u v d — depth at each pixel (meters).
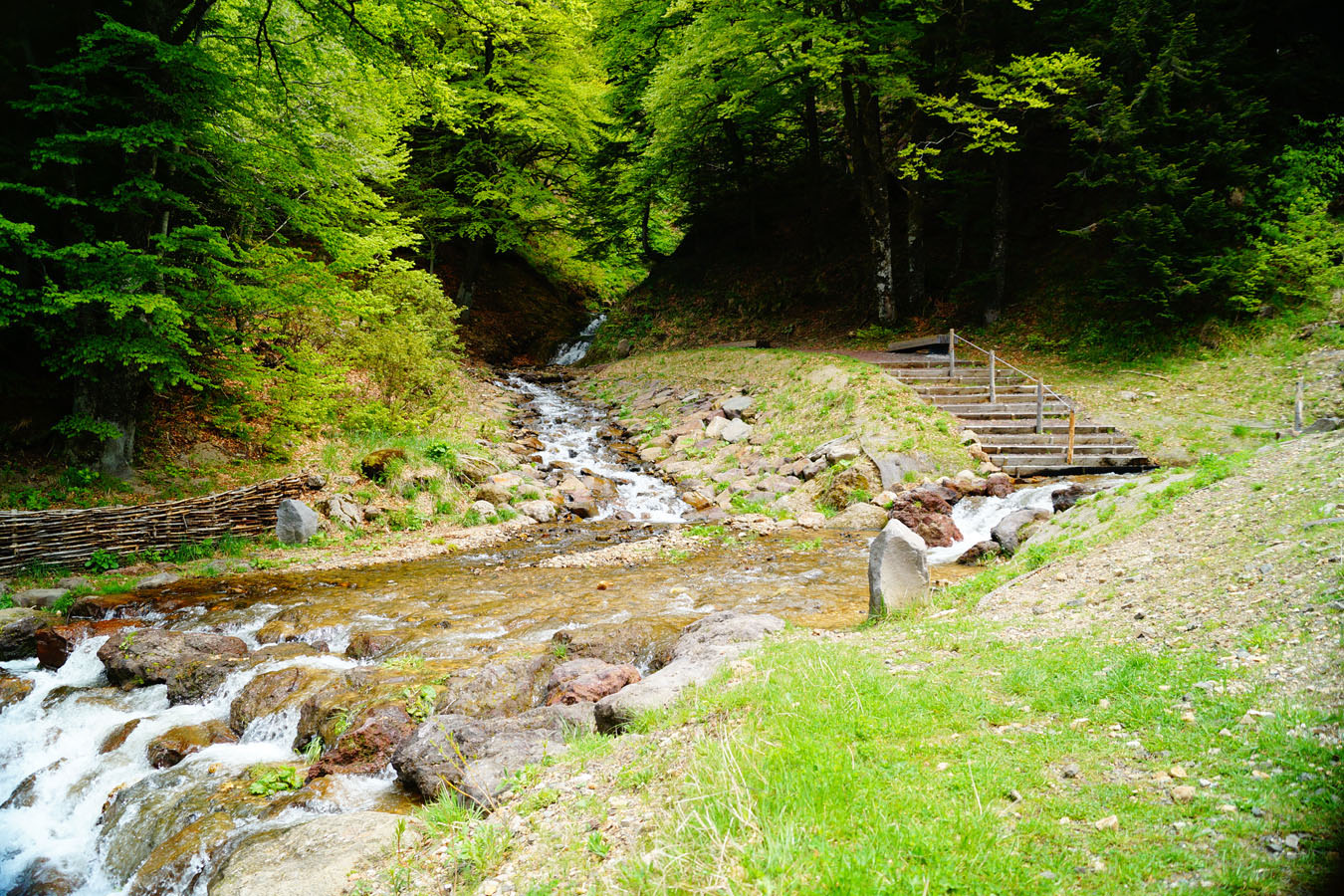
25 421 13.31
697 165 30.38
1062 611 6.17
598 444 21.05
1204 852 2.91
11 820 6.55
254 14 13.42
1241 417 16.27
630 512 16.92
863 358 21.05
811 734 4.20
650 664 7.42
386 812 5.18
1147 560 6.64
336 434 16.95
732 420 20.19
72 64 11.52
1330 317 17.70
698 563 12.00
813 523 14.84
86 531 11.89
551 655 7.44
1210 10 19.78
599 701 5.57
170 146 12.79
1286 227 18.28
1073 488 12.27
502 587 10.84
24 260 12.67
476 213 27.67
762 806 3.53
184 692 7.84
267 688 7.35
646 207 31.77
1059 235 23.53
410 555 13.26
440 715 6.23
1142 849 2.98
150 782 6.23
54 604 10.29
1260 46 20.44
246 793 5.81
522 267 34.03
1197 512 7.30
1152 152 19.02
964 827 3.21
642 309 30.34
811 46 22.14
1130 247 19.20
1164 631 5.15
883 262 23.84
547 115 26.80
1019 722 4.21
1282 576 5.27
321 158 14.66
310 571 12.09
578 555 12.97
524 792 4.57
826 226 28.30
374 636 8.45
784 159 30.75
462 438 18.75
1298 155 18.30
